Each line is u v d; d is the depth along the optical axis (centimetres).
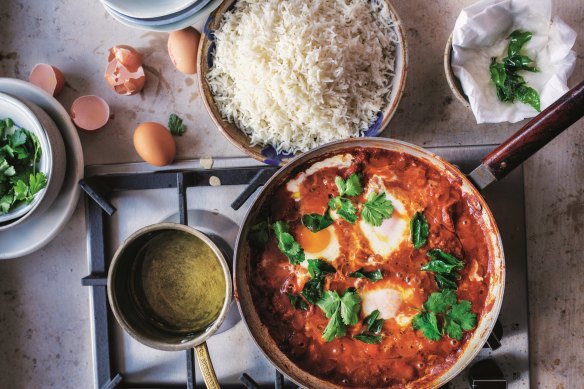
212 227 136
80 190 139
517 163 108
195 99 143
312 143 131
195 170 135
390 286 120
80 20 146
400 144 115
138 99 145
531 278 137
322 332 121
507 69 131
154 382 137
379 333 120
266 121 129
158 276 130
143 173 135
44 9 147
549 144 137
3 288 149
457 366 118
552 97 128
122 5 126
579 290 136
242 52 126
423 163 119
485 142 138
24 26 148
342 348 121
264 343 120
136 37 145
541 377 137
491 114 129
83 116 143
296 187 122
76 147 137
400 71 124
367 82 130
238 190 136
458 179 117
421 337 119
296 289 122
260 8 127
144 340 118
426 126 139
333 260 121
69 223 146
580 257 137
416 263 120
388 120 125
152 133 134
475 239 119
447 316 119
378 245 121
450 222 119
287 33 123
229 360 136
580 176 137
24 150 132
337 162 121
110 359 136
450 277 119
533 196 138
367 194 121
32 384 148
